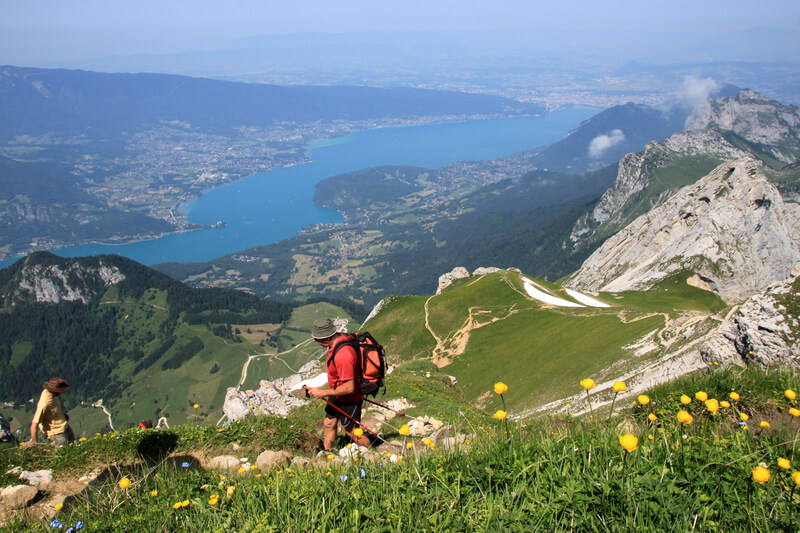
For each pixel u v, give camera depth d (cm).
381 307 10419
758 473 356
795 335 2141
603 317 6191
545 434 591
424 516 431
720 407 785
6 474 880
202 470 909
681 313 4753
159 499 632
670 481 422
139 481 711
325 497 497
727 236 9694
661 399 889
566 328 6438
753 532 372
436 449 653
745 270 9312
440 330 8875
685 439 544
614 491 414
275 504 509
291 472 628
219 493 592
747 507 396
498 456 526
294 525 449
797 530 363
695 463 454
